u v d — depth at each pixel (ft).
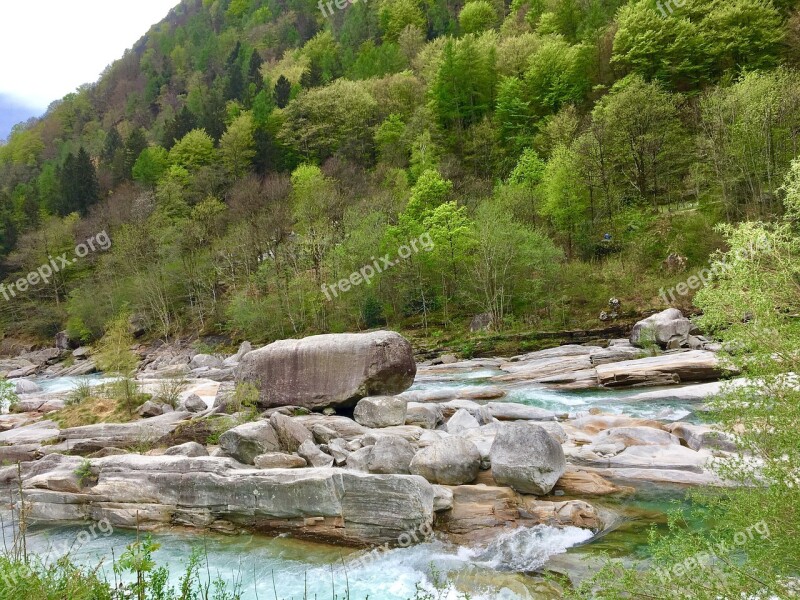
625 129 167.02
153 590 20.48
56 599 18.02
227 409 67.00
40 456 58.80
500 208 151.53
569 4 264.72
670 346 102.27
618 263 142.92
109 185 302.04
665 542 19.60
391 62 311.68
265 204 212.84
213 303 200.54
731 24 185.37
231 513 41.52
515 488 41.09
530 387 92.68
